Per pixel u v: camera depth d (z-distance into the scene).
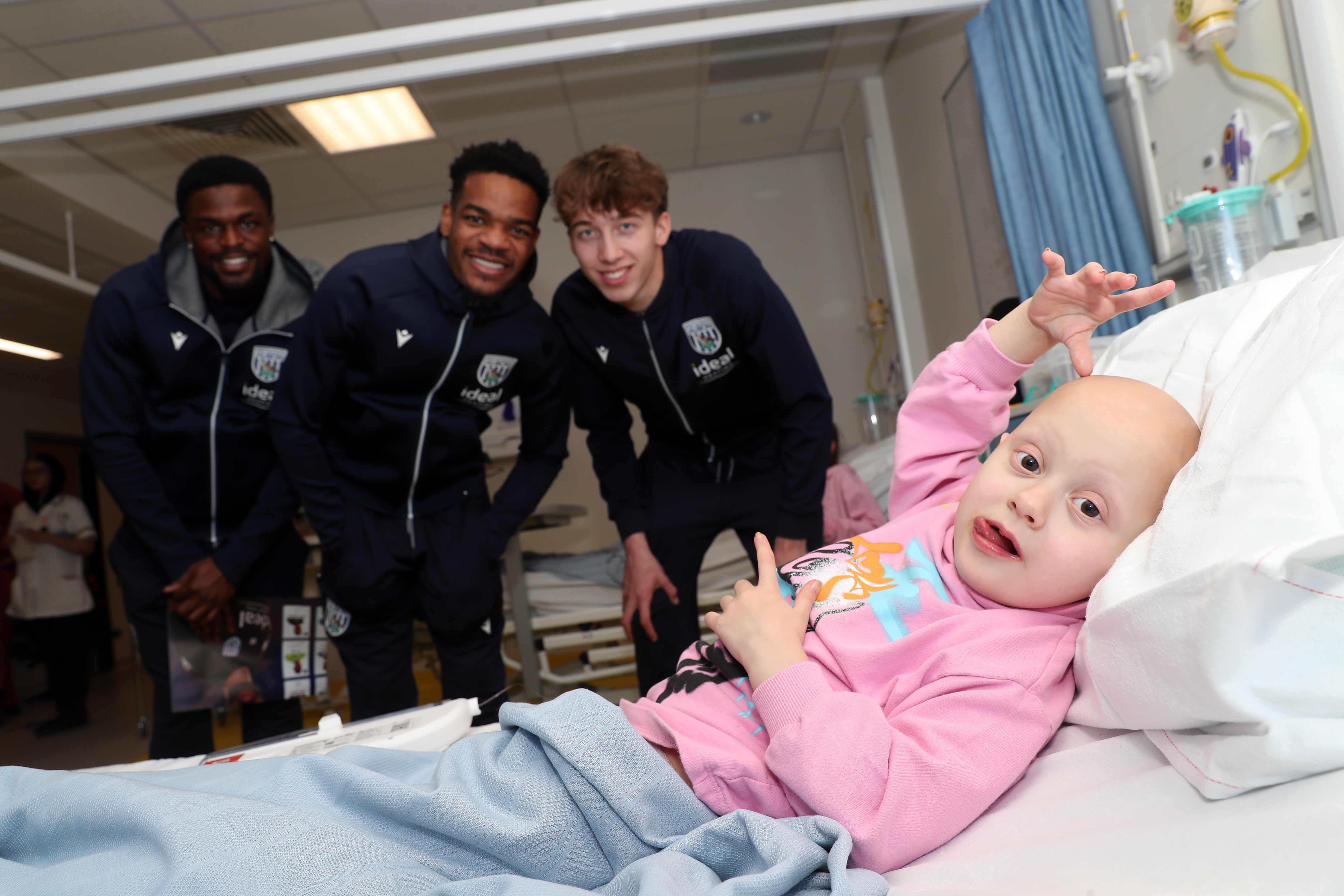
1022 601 0.71
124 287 1.80
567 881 0.60
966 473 0.99
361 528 1.80
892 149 4.00
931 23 3.32
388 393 1.77
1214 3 1.65
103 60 3.17
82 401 1.82
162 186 4.09
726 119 4.21
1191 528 0.55
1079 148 2.12
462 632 1.90
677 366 1.83
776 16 2.36
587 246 1.67
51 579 4.68
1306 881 0.41
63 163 3.61
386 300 1.69
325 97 2.43
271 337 1.89
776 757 0.62
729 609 0.77
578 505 4.30
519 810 0.60
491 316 1.77
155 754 1.91
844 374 4.66
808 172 4.71
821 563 0.84
